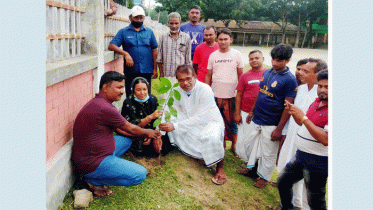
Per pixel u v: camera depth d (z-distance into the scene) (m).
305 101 2.61
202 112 3.22
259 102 2.97
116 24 4.68
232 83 3.76
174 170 3.21
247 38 37.62
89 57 3.15
